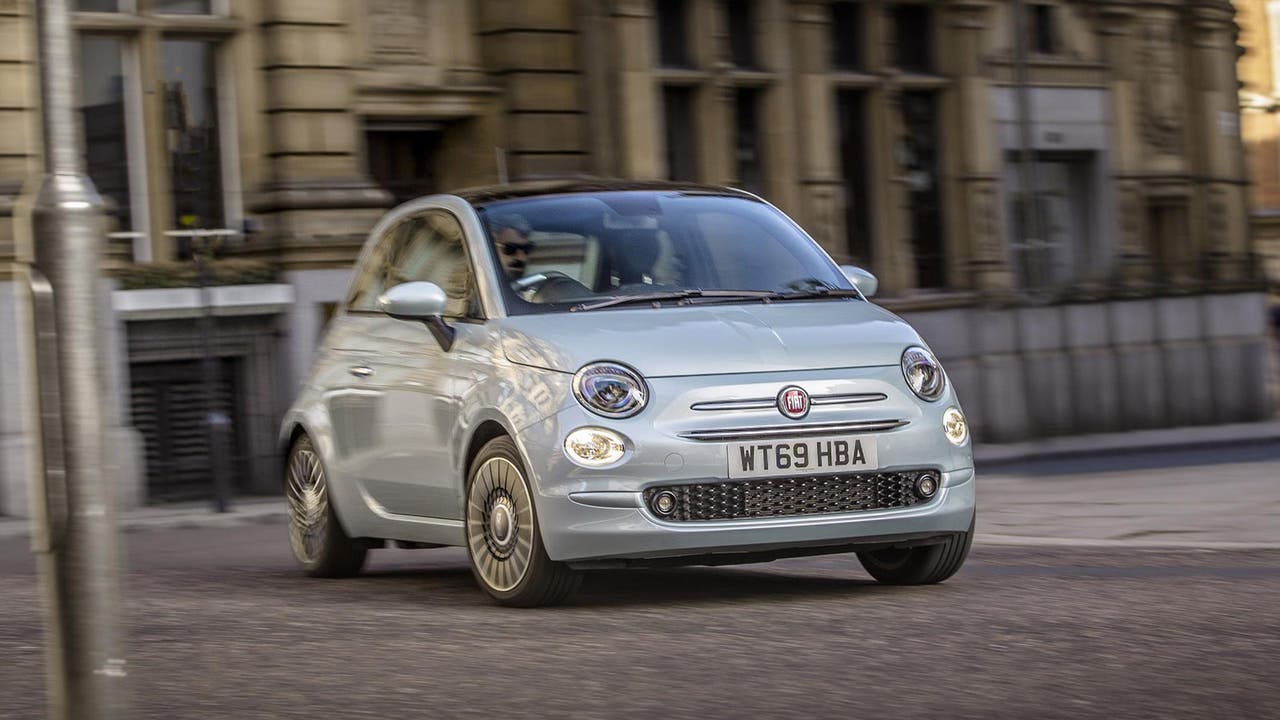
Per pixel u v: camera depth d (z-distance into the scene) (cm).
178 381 2767
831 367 1123
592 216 1247
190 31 2819
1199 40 4475
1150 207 4366
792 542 1093
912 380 1143
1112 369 4128
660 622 1029
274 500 2627
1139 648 903
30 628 1075
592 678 848
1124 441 3850
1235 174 4541
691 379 1094
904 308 3794
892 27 3912
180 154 2836
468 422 1153
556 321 1151
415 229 1324
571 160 3262
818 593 1175
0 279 2480
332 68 2884
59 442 576
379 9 3092
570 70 3266
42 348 576
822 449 1100
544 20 3225
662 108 3512
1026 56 4066
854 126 3869
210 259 2711
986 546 1562
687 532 1074
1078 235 4244
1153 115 4362
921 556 1189
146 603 1202
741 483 1087
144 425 2727
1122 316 4166
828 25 3766
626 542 1070
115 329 2662
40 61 582
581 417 1078
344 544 1375
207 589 1312
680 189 1313
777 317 1163
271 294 2808
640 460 1072
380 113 3053
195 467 2781
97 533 580
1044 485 2512
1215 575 1234
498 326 1164
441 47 3167
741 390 1095
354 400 1316
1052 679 827
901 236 3881
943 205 3984
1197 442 3825
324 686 842
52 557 580
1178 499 2095
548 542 1081
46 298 575
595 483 1071
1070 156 4234
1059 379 4019
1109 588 1152
